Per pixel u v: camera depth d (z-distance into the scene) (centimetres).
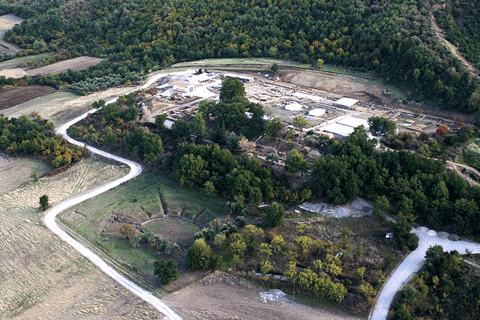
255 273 10125
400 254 10312
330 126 15825
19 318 9181
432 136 14462
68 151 16125
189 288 9838
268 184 12600
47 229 12175
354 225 11375
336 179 12081
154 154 15200
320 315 8938
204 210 12662
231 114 16088
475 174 12450
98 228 12150
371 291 9050
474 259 9975
